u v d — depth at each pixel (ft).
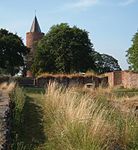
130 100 77.46
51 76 199.21
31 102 79.30
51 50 293.43
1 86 129.29
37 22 425.28
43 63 294.46
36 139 42.16
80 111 40.73
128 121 41.73
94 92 92.38
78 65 291.38
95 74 202.28
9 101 58.08
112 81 201.16
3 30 290.15
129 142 38.01
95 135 34.86
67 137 36.65
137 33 264.31
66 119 42.22
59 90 76.02
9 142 33.01
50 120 51.44
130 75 198.08
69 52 289.94
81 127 36.78
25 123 50.98
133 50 261.44
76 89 94.02
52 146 38.22
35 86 195.42
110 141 36.17
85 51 293.43
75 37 294.25
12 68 293.23
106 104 62.44
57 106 57.98
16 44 280.92
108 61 397.60
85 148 33.22
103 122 37.63
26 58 343.46
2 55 278.67
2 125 36.35
